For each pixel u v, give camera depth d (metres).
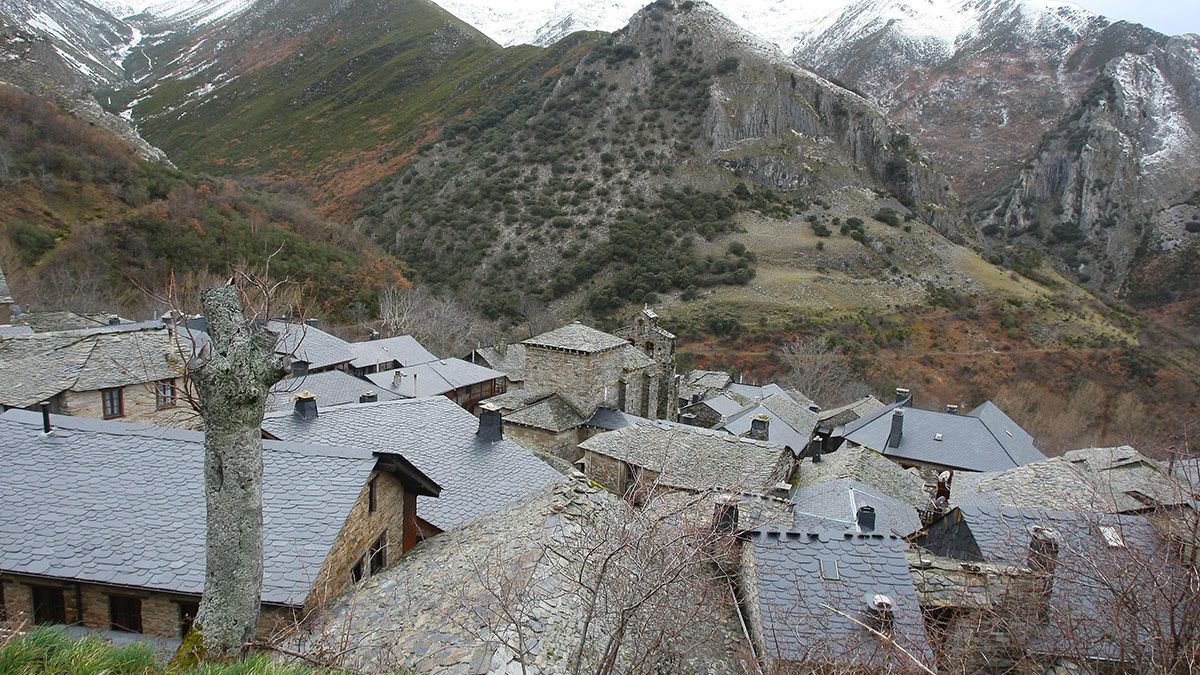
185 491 11.02
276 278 61.81
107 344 25.78
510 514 12.20
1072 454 25.52
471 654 7.86
